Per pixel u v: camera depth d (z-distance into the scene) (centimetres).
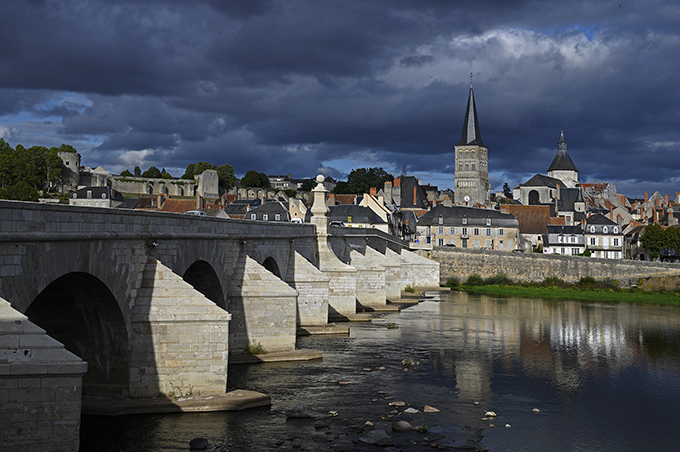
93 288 2512
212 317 2920
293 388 3553
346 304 6606
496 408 3375
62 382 1769
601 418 3256
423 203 19938
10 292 1845
